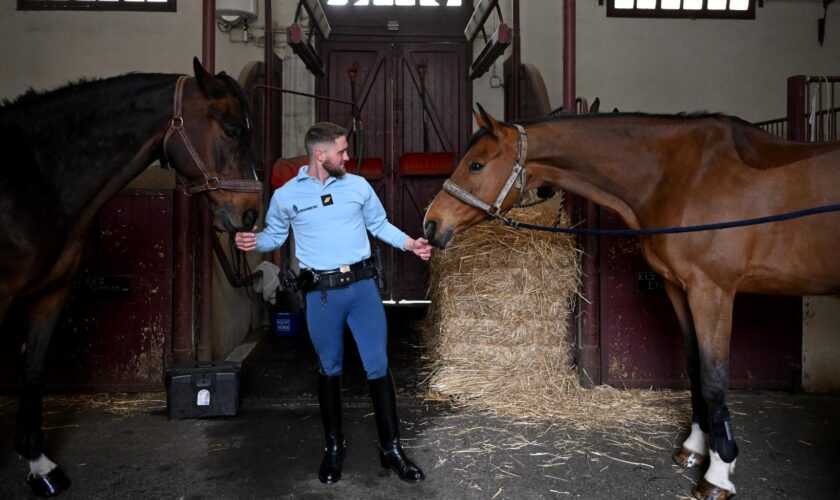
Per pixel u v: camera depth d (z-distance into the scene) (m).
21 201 1.86
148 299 3.12
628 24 5.51
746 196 1.99
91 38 5.37
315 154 2.06
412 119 5.57
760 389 3.18
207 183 2.05
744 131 2.13
